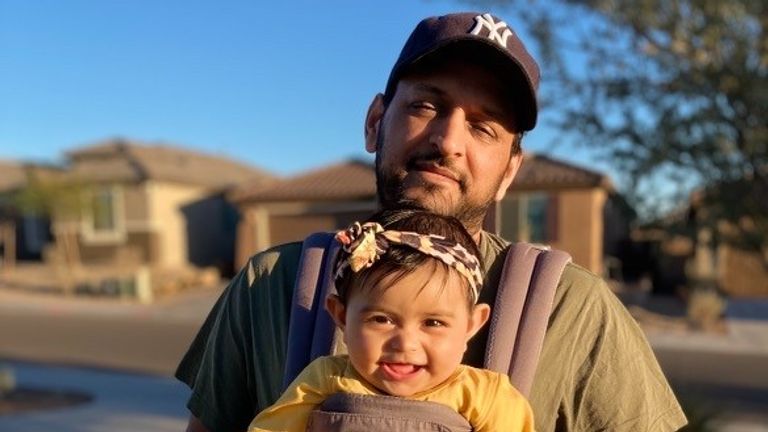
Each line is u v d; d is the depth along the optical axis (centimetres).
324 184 2114
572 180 1783
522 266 151
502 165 154
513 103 151
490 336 143
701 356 1195
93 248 2561
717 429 619
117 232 2545
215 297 2109
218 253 2830
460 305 132
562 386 144
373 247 132
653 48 455
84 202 2475
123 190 2545
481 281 140
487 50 143
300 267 161
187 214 2692
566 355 144
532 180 1808
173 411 798
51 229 2952
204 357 179
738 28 422
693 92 425
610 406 146
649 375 155
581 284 150
